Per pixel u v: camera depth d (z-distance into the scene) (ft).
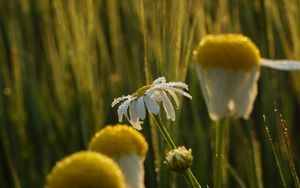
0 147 1.03
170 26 0.80
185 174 0.56
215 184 0.55
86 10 1.02
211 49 0.53
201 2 1.01
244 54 0.53
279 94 1.03
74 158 0.43
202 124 1.03
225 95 0.53
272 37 1.05
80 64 1.01
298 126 1.03
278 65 0.53
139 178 0.51
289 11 1.06
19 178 1.03
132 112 0.60
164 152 0.75
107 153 0.50
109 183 0.42
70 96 1.07
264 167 0.95
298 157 0.96
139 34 1.03
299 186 0.61
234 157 0.99
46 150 1.04
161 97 0.60
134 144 0.51
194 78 1.01
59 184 0.42
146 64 0.76
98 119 0.99
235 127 0.99
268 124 0.97
